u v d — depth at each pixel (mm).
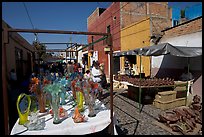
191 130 4074
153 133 4055
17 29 2236
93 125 2715
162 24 10664
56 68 12305
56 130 2496
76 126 2633
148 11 14500
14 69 9484
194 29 7617
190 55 6020
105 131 3346
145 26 10820
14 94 7363
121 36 13867
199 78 6977
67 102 3854
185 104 6406
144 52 6305
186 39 7906
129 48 12742
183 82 6660
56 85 2902
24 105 2969
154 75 9883
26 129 2541
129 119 5043
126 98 7828
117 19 14383
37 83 3201
